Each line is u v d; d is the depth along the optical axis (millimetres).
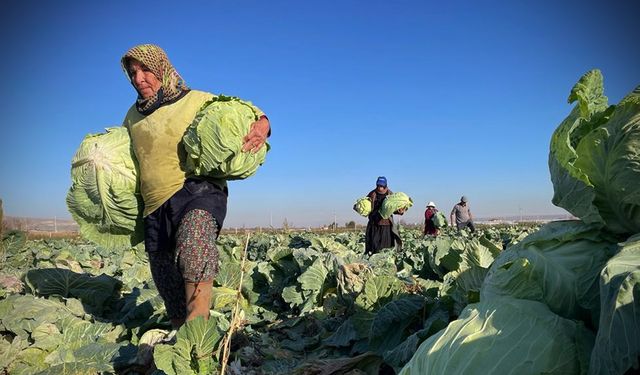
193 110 3994
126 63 4023
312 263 6844
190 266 3822
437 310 3875
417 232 31828
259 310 5957
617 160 2592
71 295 5883
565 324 2312
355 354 4203
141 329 4762
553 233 2883
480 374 2193
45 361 4027
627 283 1933
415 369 2426
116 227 4426
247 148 3861
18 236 8922
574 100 2971
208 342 3320
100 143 4207
